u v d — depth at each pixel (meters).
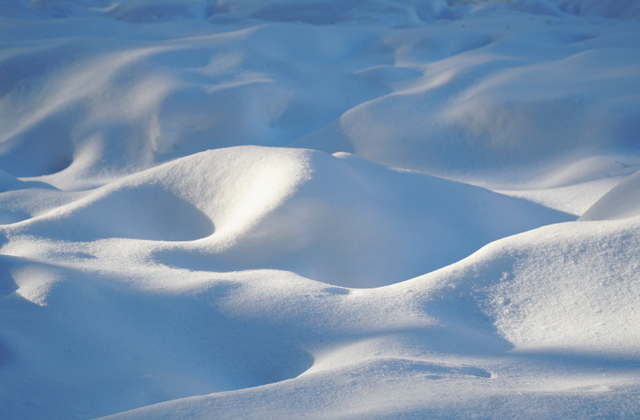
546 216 5.70
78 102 10.38
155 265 3.46
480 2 22.59
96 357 2.15
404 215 4.62
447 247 4.49
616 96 8.59
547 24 17.08
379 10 19.50
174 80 10.09
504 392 1.37
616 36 13.20
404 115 9.73
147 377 2.01
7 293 2.70
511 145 8.69
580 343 2.01
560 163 8.01
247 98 9.80
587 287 2.39
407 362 1.75
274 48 12.88
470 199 5.30
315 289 2.82
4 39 15.04
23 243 3.82
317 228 3.88
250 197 4.29
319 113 10.83
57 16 20.62
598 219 3.83
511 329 2.32
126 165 9.29
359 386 1.54
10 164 9.66
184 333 2.48
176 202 4.71
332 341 2.29
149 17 20.58
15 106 11.19
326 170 4.25
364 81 11.95
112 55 11.46
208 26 17.56
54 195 5.64
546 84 9.80
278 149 4.65
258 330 2.46
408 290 2.65
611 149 7.59
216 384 2.18
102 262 3.50
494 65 11.49
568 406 1.25
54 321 2.29
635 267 2.39
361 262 3.90
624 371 1.61
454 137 9.12
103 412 1.79
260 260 3.66
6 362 1.96
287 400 1.44
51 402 1.79
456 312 2.48
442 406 1.28
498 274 2.64
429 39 14.18
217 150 4.98
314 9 19.92
